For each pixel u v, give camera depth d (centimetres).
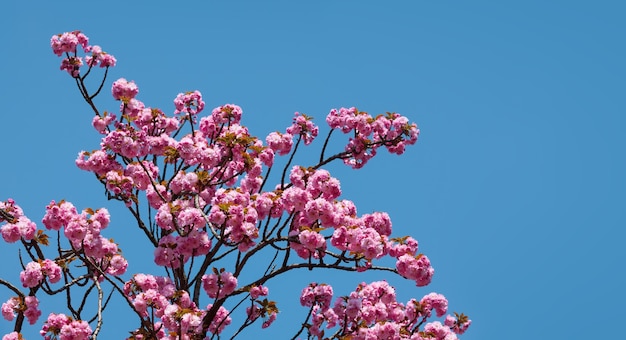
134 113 1080
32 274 831
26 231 855
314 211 860
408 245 879
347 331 908
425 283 859
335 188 881
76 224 852
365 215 902
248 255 912
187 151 963
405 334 930
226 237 857
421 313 959
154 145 1006
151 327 864
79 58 1102
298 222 926
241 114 1088
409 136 1150
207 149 952
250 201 897
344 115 1138
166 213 888
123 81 1095
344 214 892
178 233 898
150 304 866
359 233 852
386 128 1155
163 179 1016
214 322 994
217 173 945
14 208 913
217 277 895
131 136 999
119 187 977
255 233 834
